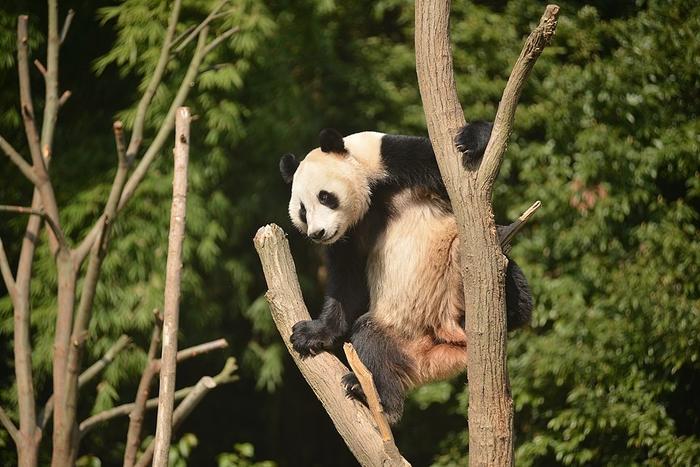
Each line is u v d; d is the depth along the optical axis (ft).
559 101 49.34
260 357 54.29
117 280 48.39
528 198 48.21
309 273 57.47
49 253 48.14
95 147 51.93
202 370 59.11
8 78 52.24
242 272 52.60
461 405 47.75
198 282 49.80
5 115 51.52
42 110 52.95
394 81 54.39
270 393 61.98
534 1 53.06
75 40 55.26
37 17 50.49
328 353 23.84
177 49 34.35
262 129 51.88
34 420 29.91
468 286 20.35
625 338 44.42
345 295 27.30
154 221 49.24
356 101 54.95
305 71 55.16
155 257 48.96
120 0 53.21
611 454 45.98
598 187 46.98
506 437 20.38
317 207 27.07
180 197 27.73
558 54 52.75
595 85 48.96
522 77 19.39
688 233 46.65
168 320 26.63
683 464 42.93
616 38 50.78
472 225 20.24
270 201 53.31
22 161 30.58
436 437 54.13
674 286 45.09
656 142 47.26
